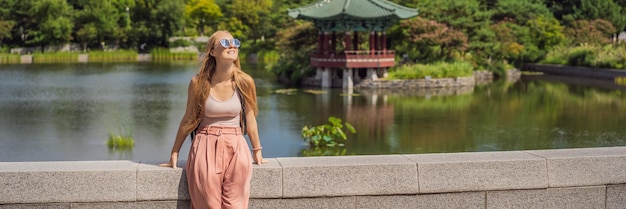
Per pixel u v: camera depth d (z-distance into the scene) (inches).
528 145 1003.9
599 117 1302.9
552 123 1225.4
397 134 1106.1
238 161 228.2
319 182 248.5
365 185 251.8
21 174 236.5
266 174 245.1
